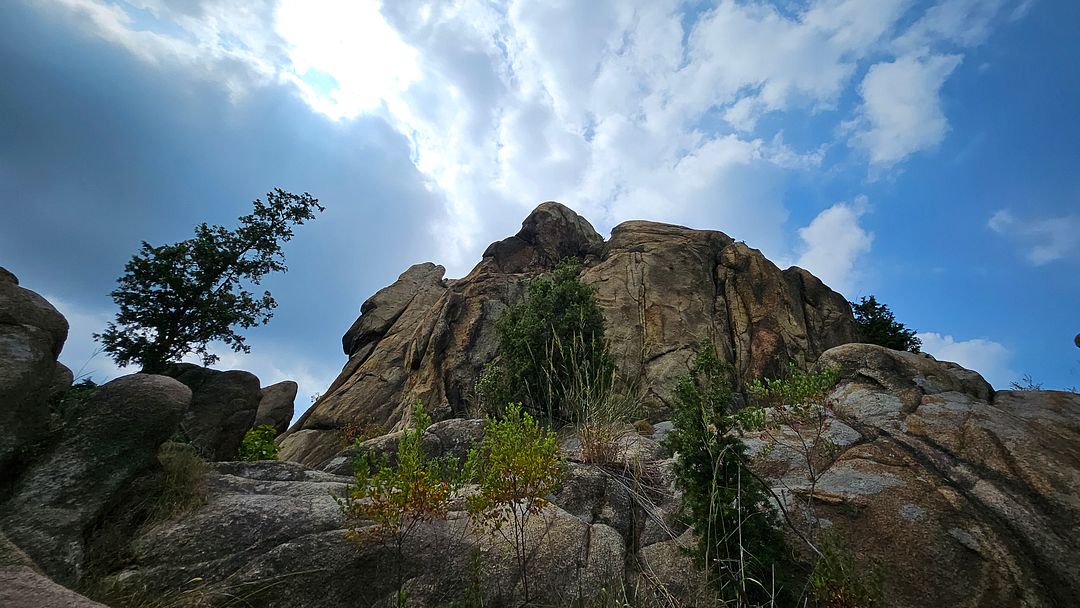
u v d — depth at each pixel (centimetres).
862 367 905
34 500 443
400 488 472
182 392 571
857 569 482
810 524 592
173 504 506
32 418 502
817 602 473
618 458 774
